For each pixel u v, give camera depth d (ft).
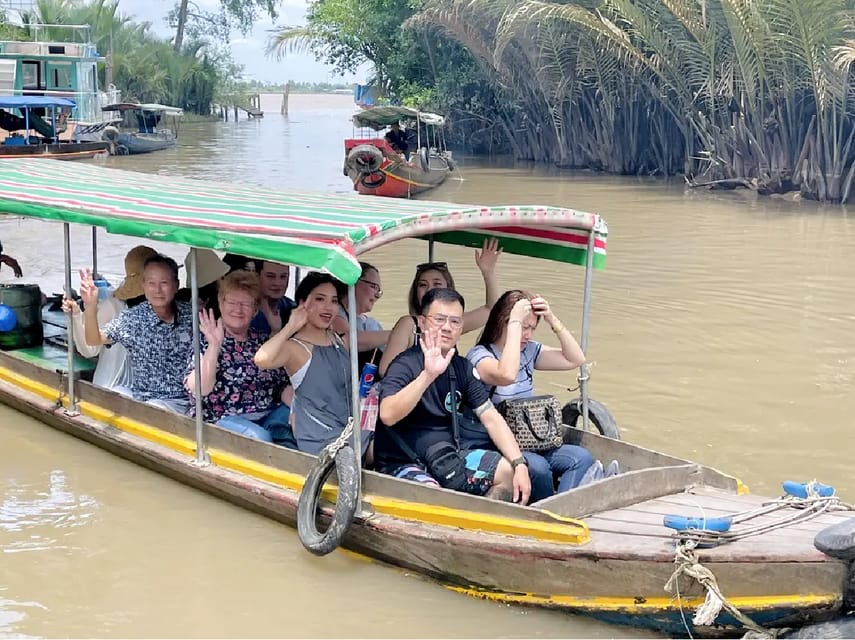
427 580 15.83
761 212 55.62
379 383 16.69
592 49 75.31
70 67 103.14
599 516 14.92
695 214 54.85
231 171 78.74
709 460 20.40
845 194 58.34
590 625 14.48
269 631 14.69
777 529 14.07
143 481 19.66
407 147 79.51
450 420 16.43
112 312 21.49
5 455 20.85
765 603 13.16
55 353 23.66
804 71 58.59
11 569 16.39
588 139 82.64
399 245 44.32
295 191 22.27
